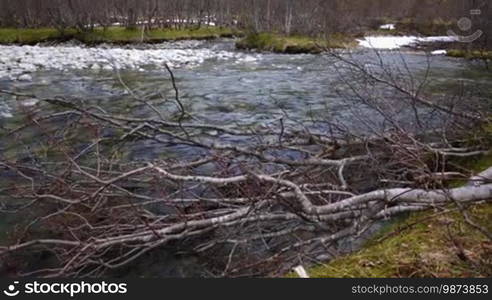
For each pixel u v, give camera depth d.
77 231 3.54
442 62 15.48
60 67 15.15
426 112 6.16
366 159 4.09
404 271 2.82
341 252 3.33
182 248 3.52
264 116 8.23
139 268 3.31
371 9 26.91
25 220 3.96
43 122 7.07
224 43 29.30
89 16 30.19
